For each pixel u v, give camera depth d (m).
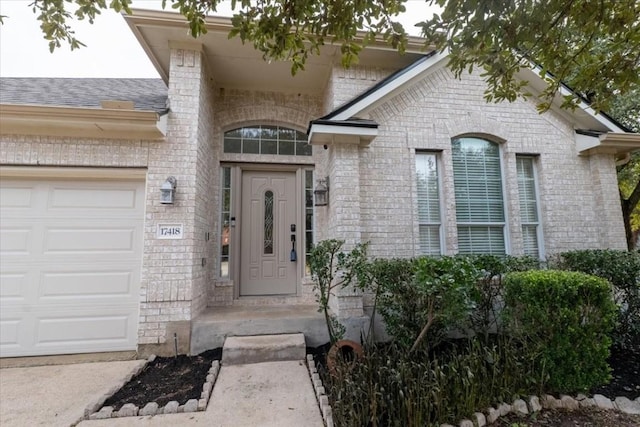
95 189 4.63
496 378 2.97
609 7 2.70
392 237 5.04
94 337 4.41
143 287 4.40
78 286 4.46
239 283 5.72
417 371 3.01
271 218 5.97
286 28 2.71
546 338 3.16
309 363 3.89
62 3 2.60
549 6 2.59
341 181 4.80
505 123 5.59
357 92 5.47
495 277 4.19
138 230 4.67
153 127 4.38
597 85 3.36
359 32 5.05
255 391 3.26
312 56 5.28
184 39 4.81
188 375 3.72
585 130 5.70
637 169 8.23
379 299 4.12
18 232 4.41
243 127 6.07
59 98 5.01
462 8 2.52
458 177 5.48
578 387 3.08
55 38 2.75
